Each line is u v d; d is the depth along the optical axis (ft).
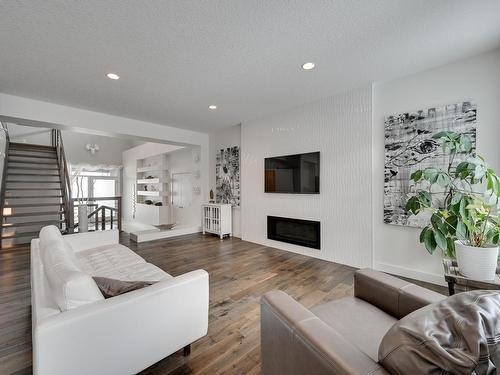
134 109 13.05
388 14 5.97
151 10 5.78
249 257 12.42
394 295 4.38
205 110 13.33
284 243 13.78
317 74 9.20
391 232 9.87
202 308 5.18
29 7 5.61
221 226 16.69
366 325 4.04
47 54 7.64
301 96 11.41
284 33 6.70
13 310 7.13
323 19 6.14
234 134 17.38
